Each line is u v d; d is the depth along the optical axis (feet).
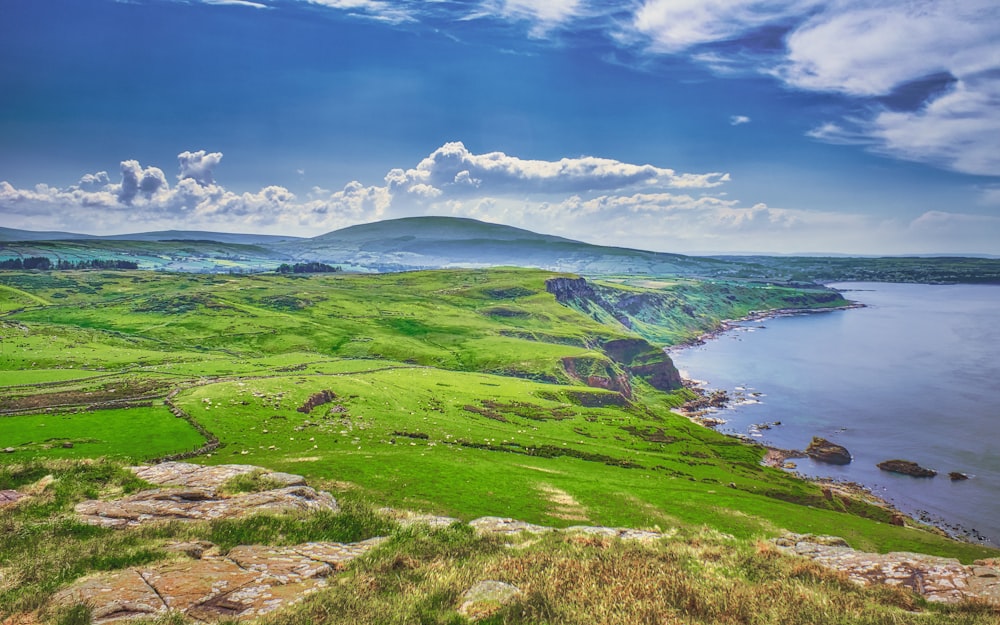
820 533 244.01
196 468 89.97
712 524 241.55
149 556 52.44
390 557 54.85
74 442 290.97
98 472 80.43
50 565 49.37
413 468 278.46
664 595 45.57
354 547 61.41
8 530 57.98
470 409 470.80
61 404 369.30
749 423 552.82
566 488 274.57
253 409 384.06
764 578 51.96
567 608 42.14
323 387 458.50
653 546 61.93
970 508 334.85
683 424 525.34
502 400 513.04
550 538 66.13
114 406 364.17
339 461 278.67
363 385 491.72
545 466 330.75
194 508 70.69
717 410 611.88
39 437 294.87
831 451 437.99
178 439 311.88
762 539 66.69
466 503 234.99
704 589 46.52
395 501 228.63
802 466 420.77
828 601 45.93
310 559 55.26
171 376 482.69
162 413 353.92
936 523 315.78
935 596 52.21
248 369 542.57
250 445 314.14
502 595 45.09
